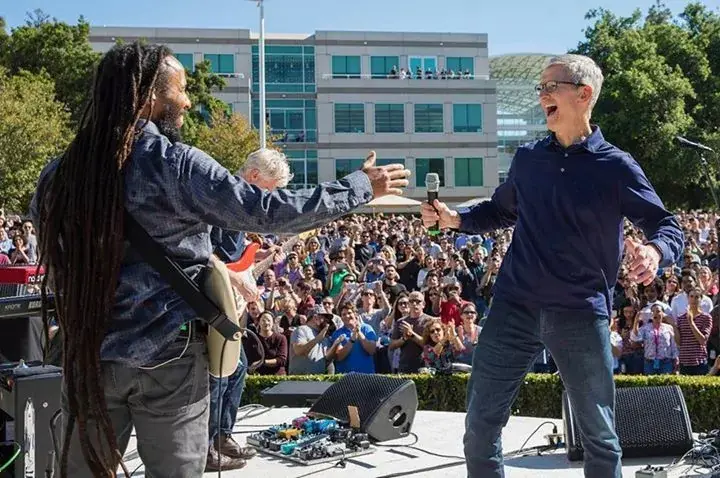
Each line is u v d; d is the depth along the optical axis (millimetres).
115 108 2197
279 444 4473
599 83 2967
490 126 47562
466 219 3342
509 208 3275
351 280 12102
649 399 4430
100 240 2125
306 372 8203
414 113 47156
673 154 35375
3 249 15727
